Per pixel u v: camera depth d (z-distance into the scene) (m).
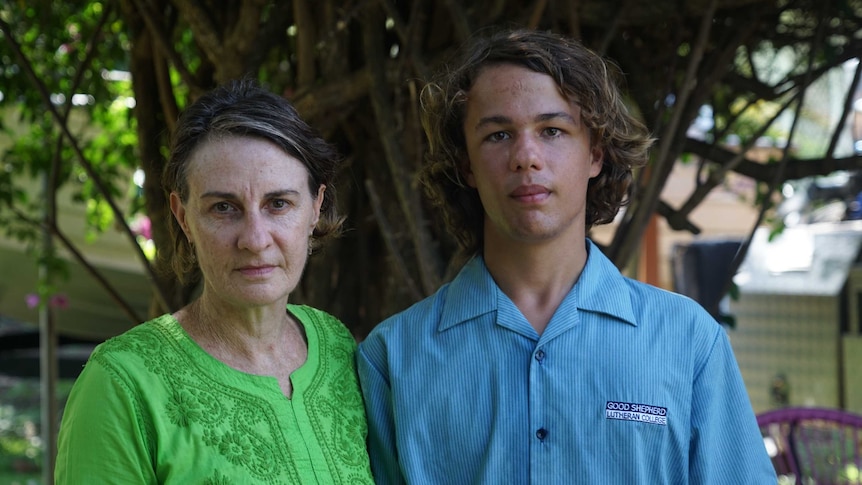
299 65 2.53
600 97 1.51
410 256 2.61
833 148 2.71
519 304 1.57
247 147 1.38
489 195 1.50
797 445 2.53
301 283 2.86
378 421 1.60
